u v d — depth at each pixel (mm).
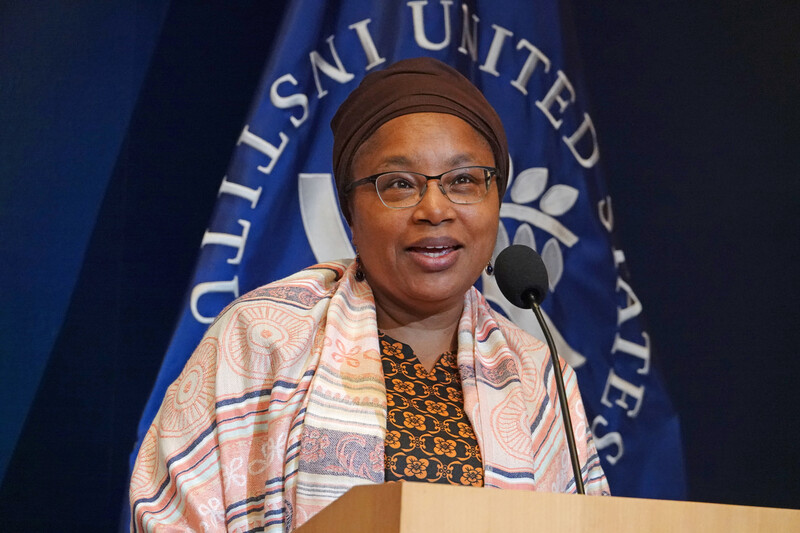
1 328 6609
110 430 6719
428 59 4543
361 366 4062
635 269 7766
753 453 7590
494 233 4340
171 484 3828
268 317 4074
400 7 6699
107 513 6605
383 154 4246
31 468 6523
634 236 7820
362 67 6594
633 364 6660
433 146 4207
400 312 4418
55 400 6645
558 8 6961
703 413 7594
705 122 8102
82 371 6730
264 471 3820
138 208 7059
